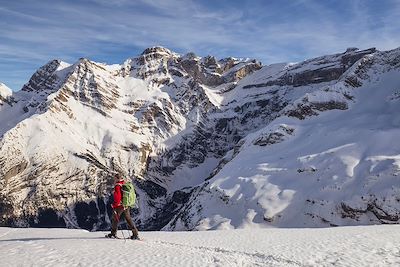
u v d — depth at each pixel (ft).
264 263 61.05
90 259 57.98
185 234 98.68
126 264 55.31
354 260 63.67
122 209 78.64
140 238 81.41
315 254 68.23
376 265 60.80
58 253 62.03
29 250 64.49
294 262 62.34
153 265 55.21
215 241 83.76
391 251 70.74
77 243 71.56
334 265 60.70
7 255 60.64
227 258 62.49
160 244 74.02
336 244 78.07
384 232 97.09
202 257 62.18
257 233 102.68
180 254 63.72
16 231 100.58
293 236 94.02
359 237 87.45
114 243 71.82
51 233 93.97
